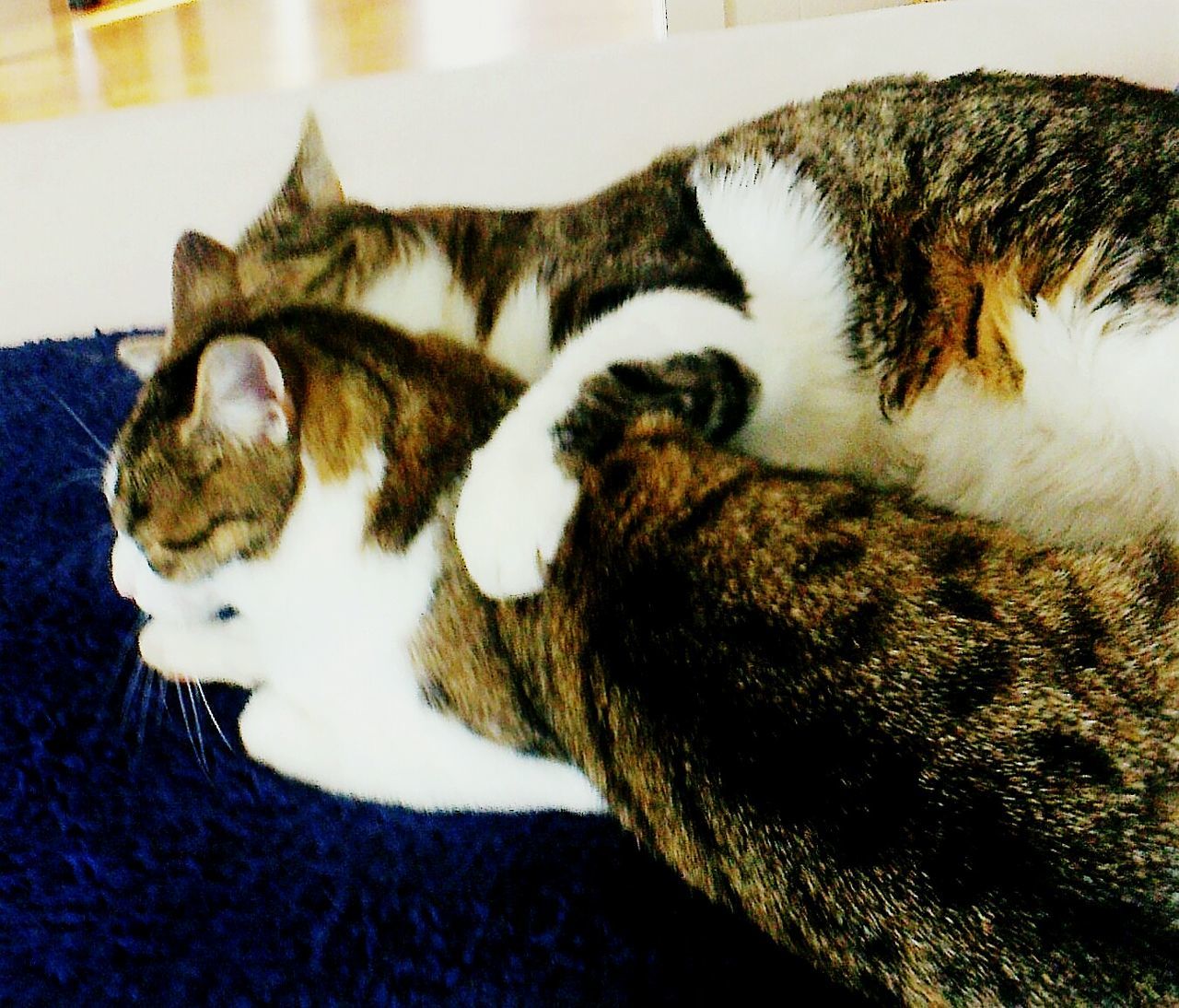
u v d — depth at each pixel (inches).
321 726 37.0
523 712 32.9
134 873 36.7
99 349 55.5
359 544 33.9
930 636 25.5
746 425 36.1
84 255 56.0
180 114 54.6
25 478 50.1
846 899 24.8
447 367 36.6
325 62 85.8
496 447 31.9
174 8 101.8
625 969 32.6
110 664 42.9
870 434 38.4
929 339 37.4
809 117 40.1
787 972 31.7
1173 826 22.9
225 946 34.6
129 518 35.1
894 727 24.6
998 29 47.9
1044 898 22.8
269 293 39.9
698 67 50.3
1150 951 22.2
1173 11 46.4
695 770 26.8
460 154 51.7
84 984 34.1
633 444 31.0
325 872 36.4
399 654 33.9
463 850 36.7
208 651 40.0
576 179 50.8
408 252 41.6
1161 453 34.5
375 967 33.4
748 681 26.1
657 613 27.5
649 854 33.6
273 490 33.6
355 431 34.0
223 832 37.8
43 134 55.4
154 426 33.8
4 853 37.5
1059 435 35.8
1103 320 35.1
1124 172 34.8
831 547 27.3
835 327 38.0
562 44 81.3
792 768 25.2
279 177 53.6
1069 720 24.0
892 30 48.9
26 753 40.1
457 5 91.4
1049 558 27.0
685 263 38.2
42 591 45.4
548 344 39.7
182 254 38.4
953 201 36.9
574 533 29.7
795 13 63.0
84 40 98.5
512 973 32.8
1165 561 26.7
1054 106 36.4
